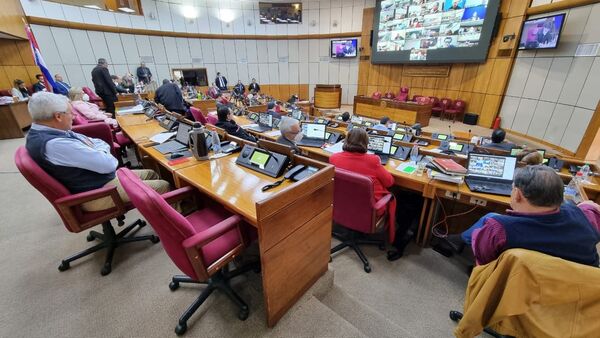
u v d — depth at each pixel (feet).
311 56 36.32
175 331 4.47
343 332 4.24
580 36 14.84
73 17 23.86
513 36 19.38
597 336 2.65
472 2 21.29
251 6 33.91
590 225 3.40
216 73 34.83
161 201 3.44
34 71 21.90
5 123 16.14
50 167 5.14
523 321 3.08
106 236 6.40
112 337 4.47
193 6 31.42
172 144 8.00
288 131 8.13
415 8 25.36
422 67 27.35
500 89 20.86
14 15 18.93
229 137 7.54
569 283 2.68
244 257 6.32
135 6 27.91
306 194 4.17
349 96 36.29
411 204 8.36
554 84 16.46
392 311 5.39
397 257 6.87
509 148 9.95
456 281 6.16
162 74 31.09
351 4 32.50
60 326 4.67
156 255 6.50
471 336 3.59
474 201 6.18
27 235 7.20
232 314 4.78
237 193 4.74
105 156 5.82
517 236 3.41
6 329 4.62
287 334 4.24
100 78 17.29
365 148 6.30
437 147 10.58
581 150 14.08
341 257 6.95
